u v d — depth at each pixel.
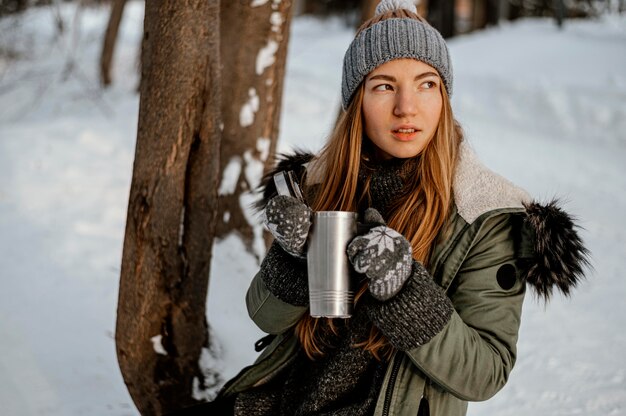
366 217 1.68
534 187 7.82
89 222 6.22
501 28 18.23
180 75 2.41
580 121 10.96
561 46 14.95
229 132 3.50
